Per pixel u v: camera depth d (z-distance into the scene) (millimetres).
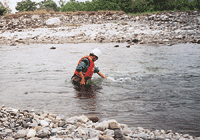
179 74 6910
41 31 20547
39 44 15422
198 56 9680
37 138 3098
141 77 6676
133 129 3611
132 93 5359
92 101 4887
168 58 9422
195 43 13945
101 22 23641
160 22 21969
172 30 18562
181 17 23609
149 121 3941
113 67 7953
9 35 19328
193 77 6574
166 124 3824
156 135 3389
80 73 6020
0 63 8922
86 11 27609
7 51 12328
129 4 28141
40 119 3795
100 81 6363
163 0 28328
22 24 24188
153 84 6008
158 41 15102
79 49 12766
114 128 3520
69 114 4219
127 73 7145
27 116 3828
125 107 4547
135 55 10328
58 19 24312
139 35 17328
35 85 6035
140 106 4598
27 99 4996
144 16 24812
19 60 9555
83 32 19062
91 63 6188
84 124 3631
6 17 25891
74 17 25922
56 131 3326
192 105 4617
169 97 5070
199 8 28297
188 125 3785
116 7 28156
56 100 4945
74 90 5641
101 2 28938
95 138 3098
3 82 6305
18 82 6312
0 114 3764
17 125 3506
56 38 17516
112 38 16766
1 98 5043
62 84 6129
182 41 14812
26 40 17156
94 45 14367
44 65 8516
